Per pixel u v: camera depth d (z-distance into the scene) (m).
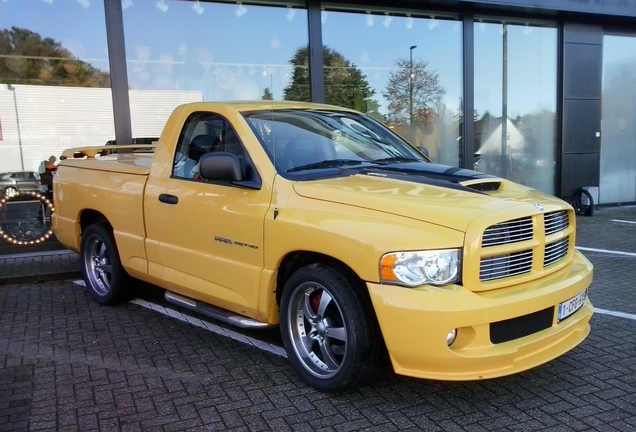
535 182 12.18
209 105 4.69
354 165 4.42
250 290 4.04
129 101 8.60
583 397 3.69
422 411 3.53
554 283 3.59
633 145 13.10
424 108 10.91
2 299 6.18
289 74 9.70
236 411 3.56
